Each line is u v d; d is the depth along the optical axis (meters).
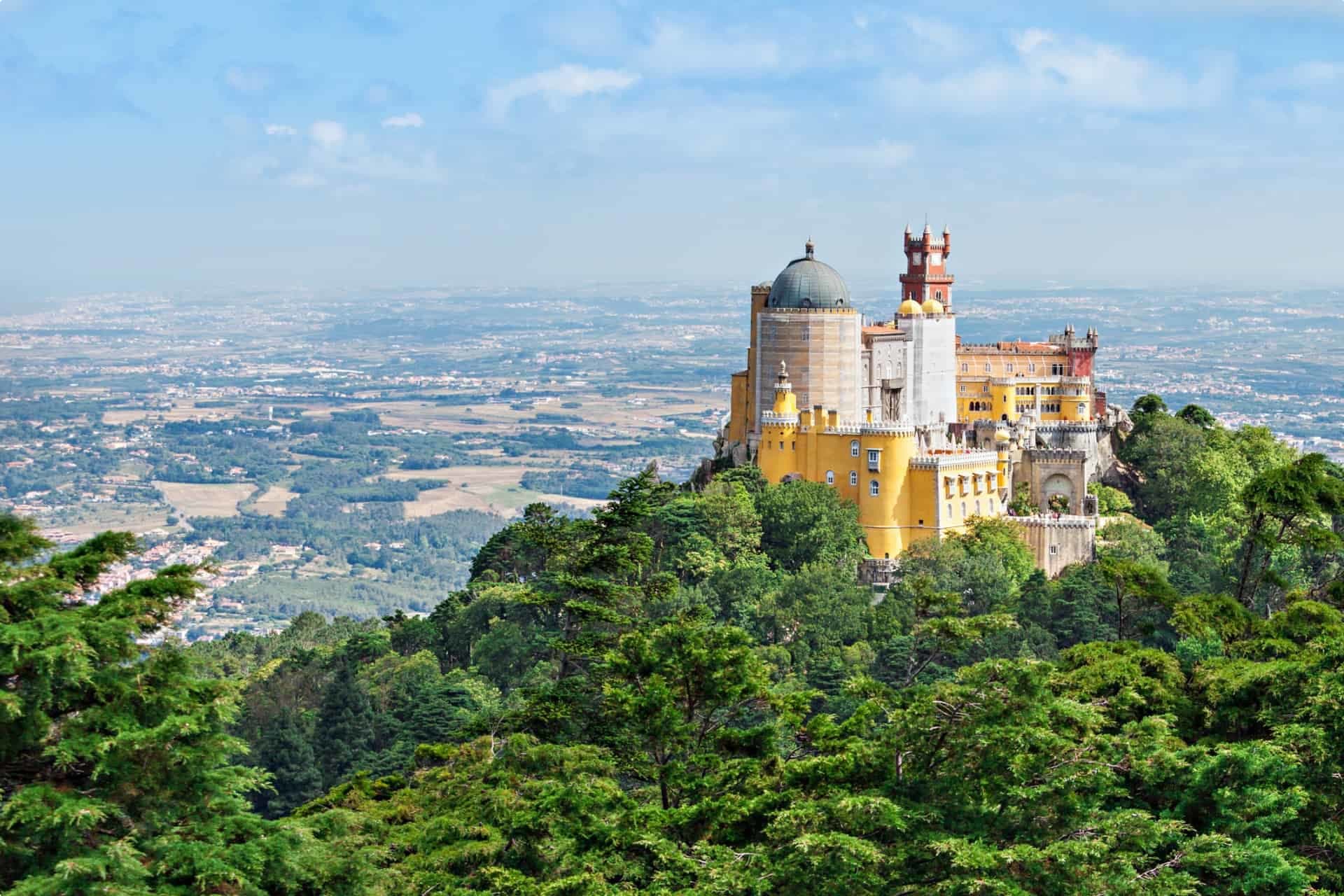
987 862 105.81
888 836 114.88
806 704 148.88
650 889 116.50
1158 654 156.00
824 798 121.12
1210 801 122.25
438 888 125.50
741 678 141.75
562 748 148.12
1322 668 136.25
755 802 124.44
